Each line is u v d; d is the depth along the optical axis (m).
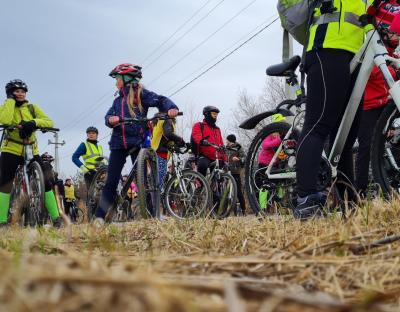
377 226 1.97
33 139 5.45
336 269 1.09
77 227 3.13
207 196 6.76
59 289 0.54
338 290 0.94
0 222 5.29
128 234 2.63
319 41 2.77
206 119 7.95
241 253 1.62
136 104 5.08
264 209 3.64
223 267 1.14
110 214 4.93
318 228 2.02
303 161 2.78
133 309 0.51
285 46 3.63
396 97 2.73
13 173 5.43
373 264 1.14
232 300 0.48
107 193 4.96
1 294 0.54
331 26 2.77
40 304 0.52
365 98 4.07
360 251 1.41
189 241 2.03
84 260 0.85
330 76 2.75
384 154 3.03
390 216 2.22
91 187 7.23
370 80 4.01
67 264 0.80
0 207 5.32
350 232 1.61
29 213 5.27
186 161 8.73
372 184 3.36
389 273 1.09
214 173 7.57
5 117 5.22
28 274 0.56
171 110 4.99
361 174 3.97
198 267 1.13
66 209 12.27
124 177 6.24
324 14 2.80
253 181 3.78
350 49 2.78
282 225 2.24
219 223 2.62
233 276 1.11
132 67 5.08
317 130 2.79
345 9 2.80
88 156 8.58
